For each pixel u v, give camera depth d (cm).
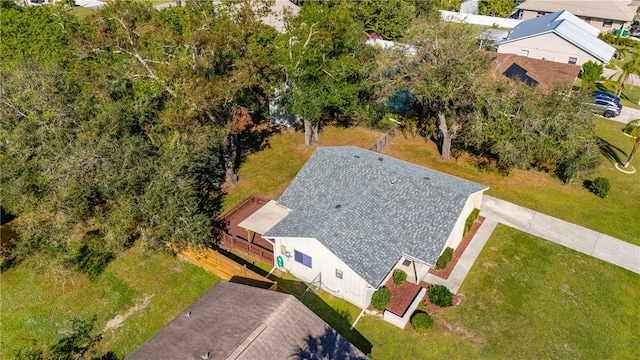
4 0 4431
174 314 2217
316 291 2302
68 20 4066
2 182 2225
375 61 3419
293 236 2233
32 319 2195
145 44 3516
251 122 4069
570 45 5153
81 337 2100
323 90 3325
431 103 3409
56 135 2348
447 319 2138
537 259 2511
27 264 2288
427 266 2273
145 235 2253
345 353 1709
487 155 3600
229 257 2575
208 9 4428
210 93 2473
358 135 3928
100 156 2230
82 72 3064
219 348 1652
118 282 2397
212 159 2766
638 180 3288
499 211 2931
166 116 2425
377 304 2133
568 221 2841
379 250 2180
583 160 3042
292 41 3281
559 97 2961
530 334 2059
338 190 2605
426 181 2552
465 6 8069
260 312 1798
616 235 2716
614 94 4766
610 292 2292
